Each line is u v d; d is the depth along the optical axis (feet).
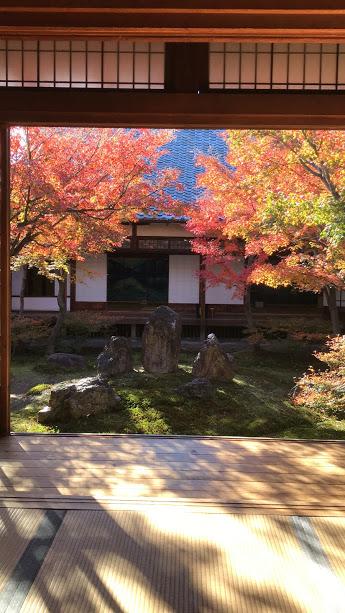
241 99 12.45
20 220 26.45
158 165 50.90
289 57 12.54
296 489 10.65
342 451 12.96
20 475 11.19
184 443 13.44
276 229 25.02
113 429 21.09
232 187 28.91
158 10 10.67
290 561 8.02
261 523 9.19
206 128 12.91
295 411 25.32
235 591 7.29
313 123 12.66
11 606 6.91
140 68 12.71
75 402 22.00
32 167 24.48
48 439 13.56
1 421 13.75
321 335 37.27
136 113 12.57
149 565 7.88
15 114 12.73
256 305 49.34
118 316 45.34
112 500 10.03
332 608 6.95
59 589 7.28
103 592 7.23
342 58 12.50
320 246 26.37
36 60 12.80
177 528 8.98
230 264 40.93
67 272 38.27
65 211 25.88
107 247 33.76
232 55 12.60
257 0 10.54
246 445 13.35
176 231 46.03
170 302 48.75
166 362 29.25
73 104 12.62
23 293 43.86
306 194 22.36
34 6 10.68
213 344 28.76
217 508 9.75
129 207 28.35
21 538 8.59
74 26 11.05
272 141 23.09
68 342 41.39
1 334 13.66
